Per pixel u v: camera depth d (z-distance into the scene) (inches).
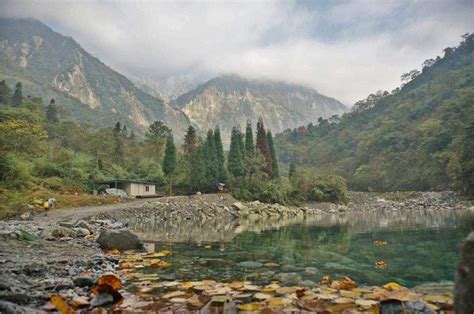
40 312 143.2
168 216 899.4
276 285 207.0
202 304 169.2
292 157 4719.5
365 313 155.1
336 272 251.6
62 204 888.9
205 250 359.9
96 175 1462.8
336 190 1972.2
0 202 789.9
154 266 268.8
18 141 1419.8
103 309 161.5
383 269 260.4
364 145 3661.4
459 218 851.4
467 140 1936.5
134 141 2883.9
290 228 653.3
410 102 4045.3
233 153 1596.9
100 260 277.1
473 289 117.0
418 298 171.0
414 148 3038.9
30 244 334.0
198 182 1493.6
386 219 908.6
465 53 4559.5
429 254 322.7
